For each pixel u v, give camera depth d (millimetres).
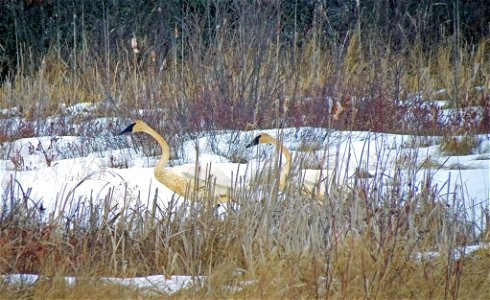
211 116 48812
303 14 71188
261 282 24469
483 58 64375
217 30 56688
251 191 29906
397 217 27484
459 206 32438
